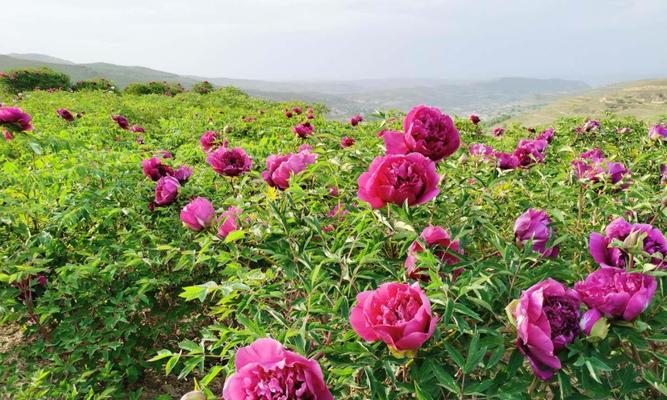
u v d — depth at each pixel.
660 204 2.13
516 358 1.31
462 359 1.29
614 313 1.31
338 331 1.66
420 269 1.56
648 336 1.40
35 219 3.21
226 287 1.69
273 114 12.66
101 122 9.04
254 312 1.98
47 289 2.96
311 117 9.77
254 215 2.13
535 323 1.23
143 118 12.36
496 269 1.60
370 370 1.37
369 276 1.71
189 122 9.45
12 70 26.56
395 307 1.25
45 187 3.48
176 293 3.16
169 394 2.98
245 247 2.24
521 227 1.68
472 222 2.00
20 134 3.54
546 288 1.30
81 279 2.94
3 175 3.78
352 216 2.06
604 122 7.21
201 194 3.31
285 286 2.17
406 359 1.37
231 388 1.16
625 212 2.28
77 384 2.75
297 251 1.78
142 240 3.14
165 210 3.17
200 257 2.12
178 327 3.27
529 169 3.16
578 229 2.32
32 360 2.89
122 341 3.03
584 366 1.37
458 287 1.47
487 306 1.35
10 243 3.07
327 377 1.51
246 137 8.62
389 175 1.61
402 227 1.59
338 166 2.38
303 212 2.26
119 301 2.82
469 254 1.99
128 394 2.90
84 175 3.40
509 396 1.27
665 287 1.47
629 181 2.44
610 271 1.38
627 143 5.91
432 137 1.82
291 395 1.12
